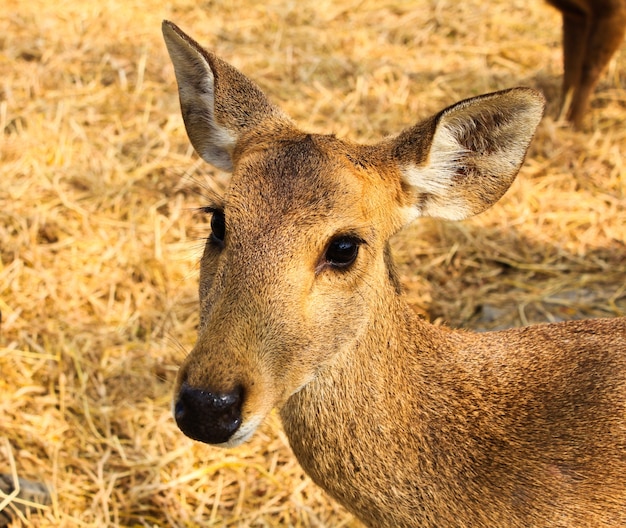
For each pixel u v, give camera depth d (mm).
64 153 1337
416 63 1604
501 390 669
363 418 635
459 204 665
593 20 1360
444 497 645
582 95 1409
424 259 1214
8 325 1081
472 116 628
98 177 1288
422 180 641
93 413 998
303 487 930
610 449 644
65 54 1555
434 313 1145
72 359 1045
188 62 701
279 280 569
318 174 591
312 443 646
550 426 651
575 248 1227
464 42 1667
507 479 635
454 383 664
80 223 1229
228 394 543
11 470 912
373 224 607
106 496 908
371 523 667
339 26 1713
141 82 1496
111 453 962
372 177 614
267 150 611
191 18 1718
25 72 1497
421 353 668
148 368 1046
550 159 1345
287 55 1591
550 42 1664
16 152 1323
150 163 1330
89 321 1106
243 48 1619
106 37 1619
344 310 600
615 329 713
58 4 1718
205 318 586
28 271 1146
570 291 1161
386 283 638
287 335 573
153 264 1172
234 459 958
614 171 1324
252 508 920
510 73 1582
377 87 1521
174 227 1239
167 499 917
